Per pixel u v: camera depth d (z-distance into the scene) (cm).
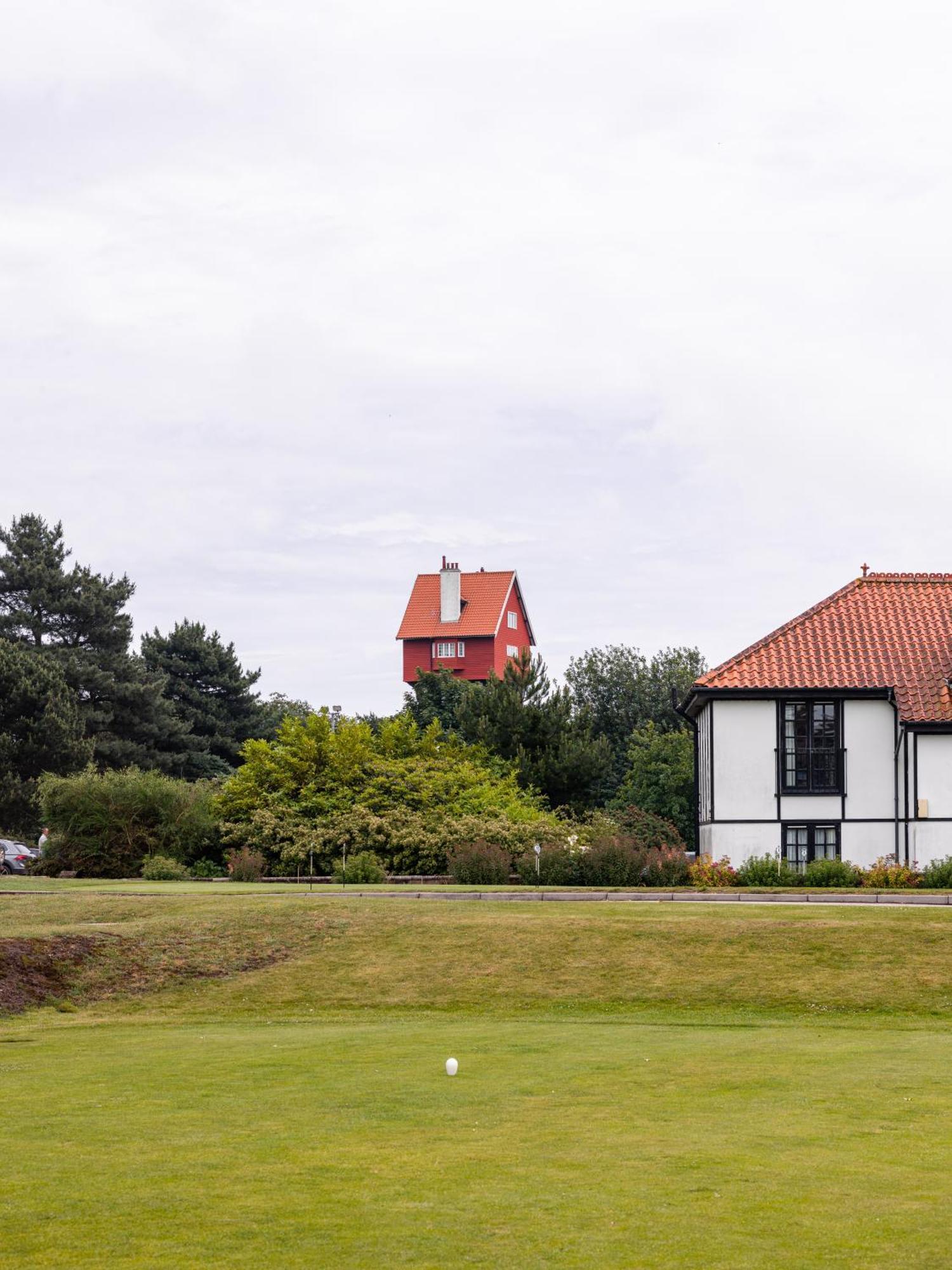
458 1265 729
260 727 7669
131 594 7281
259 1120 1115
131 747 6669
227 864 3753
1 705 6362
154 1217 823
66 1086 1295
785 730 3784
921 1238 773
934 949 2108
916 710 3650
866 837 3741
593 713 7625
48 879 3578
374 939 2264
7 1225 808
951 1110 1145
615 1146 1012
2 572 7006
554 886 3167
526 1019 1853
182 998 2036
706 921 2291
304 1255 747
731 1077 1317
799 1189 883
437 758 4306
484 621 9144
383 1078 1320
